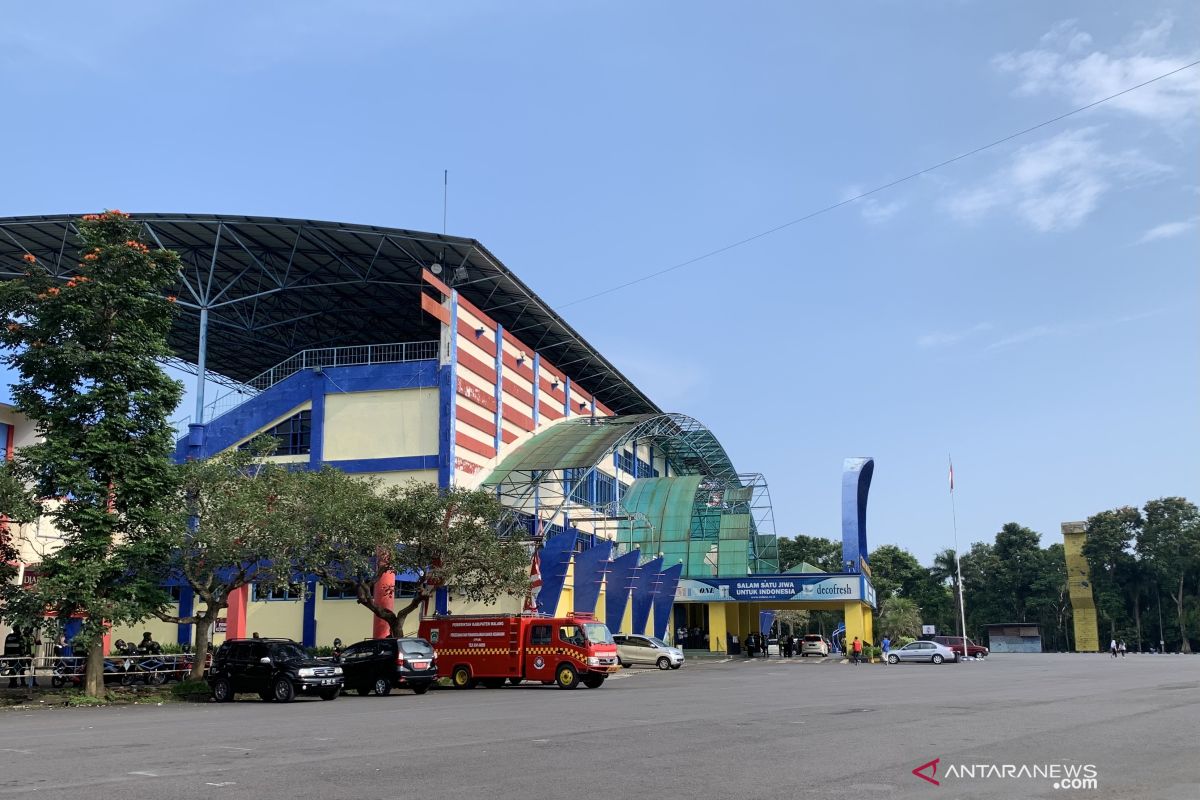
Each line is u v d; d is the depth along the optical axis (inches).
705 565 2583.7
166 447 1114.1
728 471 3056.1
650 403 2834.6
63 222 1667.1
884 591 4357.8
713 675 1578.5
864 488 2940.5
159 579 1178.0
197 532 1155.3
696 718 719.7
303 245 1801.2
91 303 1066.7
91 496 1049.5
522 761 480.1
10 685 1149.7
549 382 2218.3
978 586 4820.4
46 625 1009.5
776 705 847.7
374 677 1131.3
